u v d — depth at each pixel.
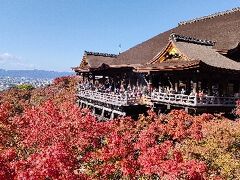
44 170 10.91
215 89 33.53
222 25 43.97
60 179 11.12
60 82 65.19
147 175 14.19
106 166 14.49
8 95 60.28
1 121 20.84
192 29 49.56
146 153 14.02
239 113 26.97
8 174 11.45
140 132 22.20
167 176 12.60
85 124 19.00
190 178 12.24
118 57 50.28
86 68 46.31
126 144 17.09
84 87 43.59
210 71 28.83
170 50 33.44
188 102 28.05
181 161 13.45
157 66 31.27
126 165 14.01
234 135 18.30
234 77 32.88
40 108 25.80
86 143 17.81
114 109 34.22
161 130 21.23
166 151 14.16
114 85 46.38
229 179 15.02
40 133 18.30
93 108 39.78
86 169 15.73
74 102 46.88
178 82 34.38
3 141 18.94
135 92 36.72
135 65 39.66
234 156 17.33
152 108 31.75
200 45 36.81
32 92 63.75
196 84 28.70
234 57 36.75
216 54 35.12
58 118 22.36
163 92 32.66
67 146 15.27
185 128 21.83
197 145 18.52
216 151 17.17
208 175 14.54
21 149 17.89
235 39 37.38
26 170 11.23
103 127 19.56
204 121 22.58
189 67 28.00
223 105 29.25
